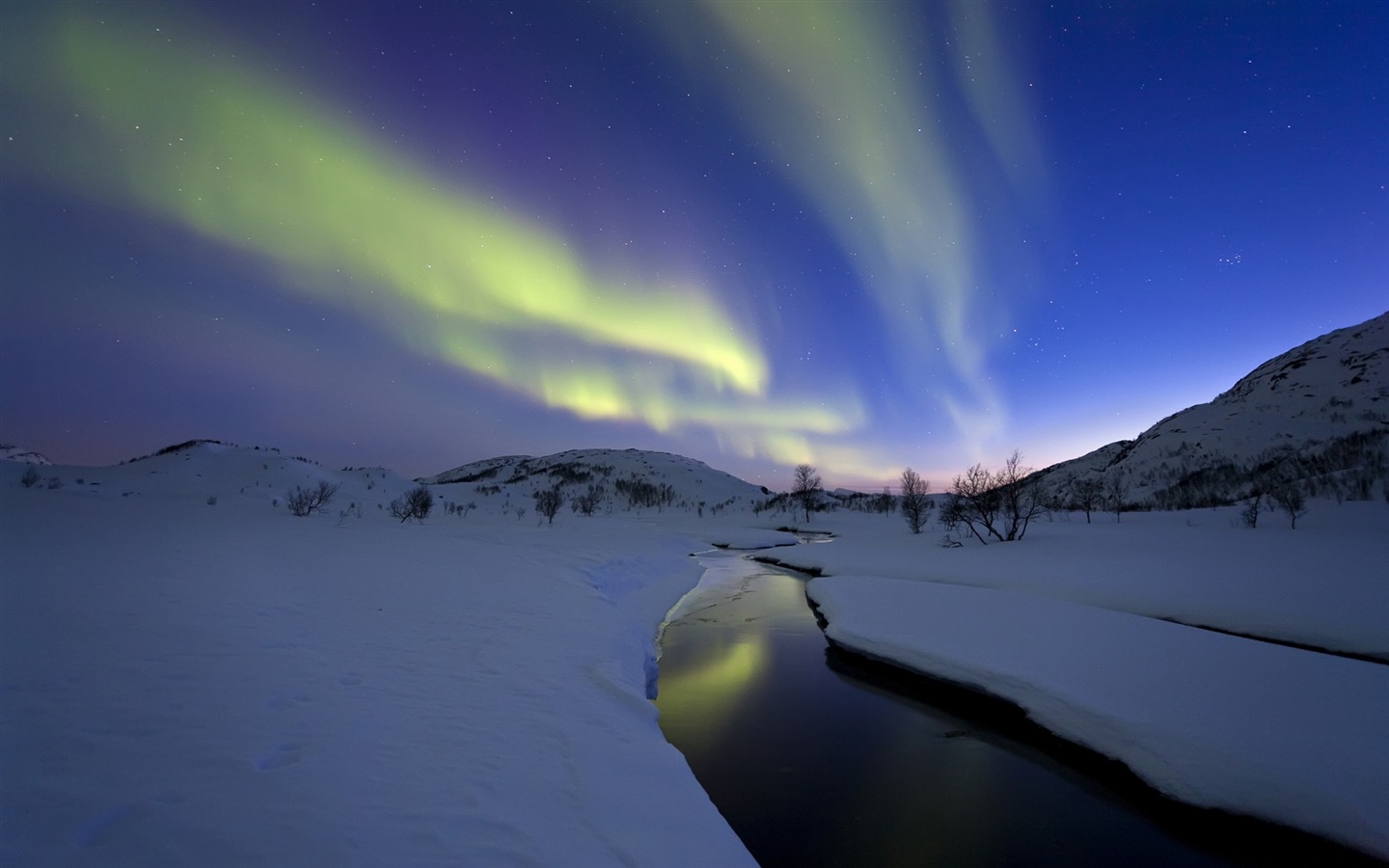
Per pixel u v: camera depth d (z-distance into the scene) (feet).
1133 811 22.68
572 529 142.82
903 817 22.39
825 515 249.75
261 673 20.74
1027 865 19.44
